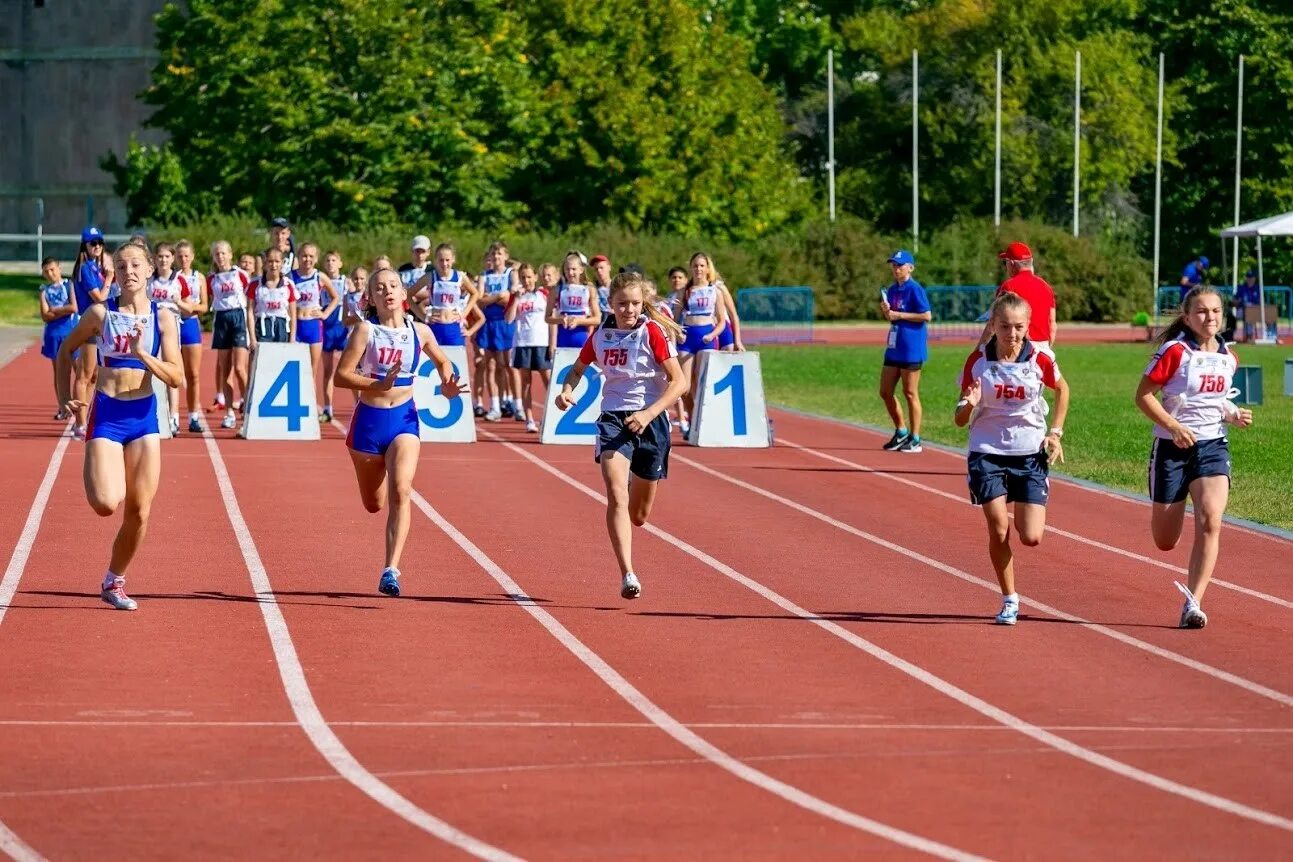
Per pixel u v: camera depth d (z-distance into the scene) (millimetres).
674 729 9023
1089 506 17969
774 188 72438
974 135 76812
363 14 61812
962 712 9523
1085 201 76562
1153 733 9117
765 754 8547
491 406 26078
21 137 85250
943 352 48250
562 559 14398
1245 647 11344
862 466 21234
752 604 12609
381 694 9695
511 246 61656
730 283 65125
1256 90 80750
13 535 14969
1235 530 16328
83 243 21609
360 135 61219
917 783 8062
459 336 23188
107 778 7969
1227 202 82062
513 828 7273
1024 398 11633
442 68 64812
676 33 70188
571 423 23172
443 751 8508
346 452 21609
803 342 53344
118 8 84250
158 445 11594
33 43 85062
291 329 24125
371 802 7637
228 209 63125
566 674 10273
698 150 70188
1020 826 7398
